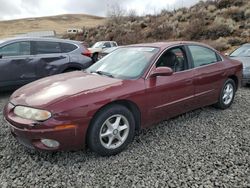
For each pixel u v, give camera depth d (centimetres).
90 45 3114
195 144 414
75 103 344
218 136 442
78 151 394
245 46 981
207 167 347
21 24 10269
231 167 347
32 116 342
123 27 3247
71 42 827
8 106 384
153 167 350
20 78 729
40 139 341
